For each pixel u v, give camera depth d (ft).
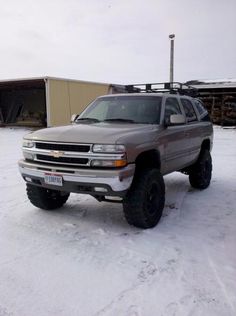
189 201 19.38
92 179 13.28
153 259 12.11
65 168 13.83
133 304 9.42
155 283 10.52
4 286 10.26
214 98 75.05
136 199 14.24
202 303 9.49
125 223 15.61
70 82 63.62
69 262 11.79
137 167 14.96
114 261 11.92
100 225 15.30
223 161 32.63
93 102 19.52
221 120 74.33
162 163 16.34
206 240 13.83
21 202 18.47
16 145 42.57
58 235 14.11
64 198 17.63
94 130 14.61
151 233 14.47
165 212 17.35
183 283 10.52
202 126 21.62
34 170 14.67
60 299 9.63
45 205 16.71
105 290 10.10
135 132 14.52
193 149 20.25
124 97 18.56
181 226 15.38
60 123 62.23
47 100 59.93
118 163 13.19
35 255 12.26
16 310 9.13
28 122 72.64
